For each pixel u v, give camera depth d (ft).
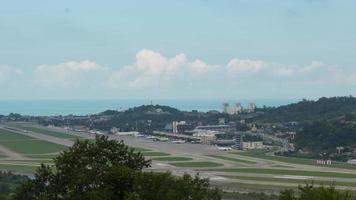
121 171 187.32
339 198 158.81
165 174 184.34
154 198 178.40
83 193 184.34
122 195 185.78
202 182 188.75
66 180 192.54
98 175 187.73
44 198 183.01
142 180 181.78
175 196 173.17
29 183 193.47
